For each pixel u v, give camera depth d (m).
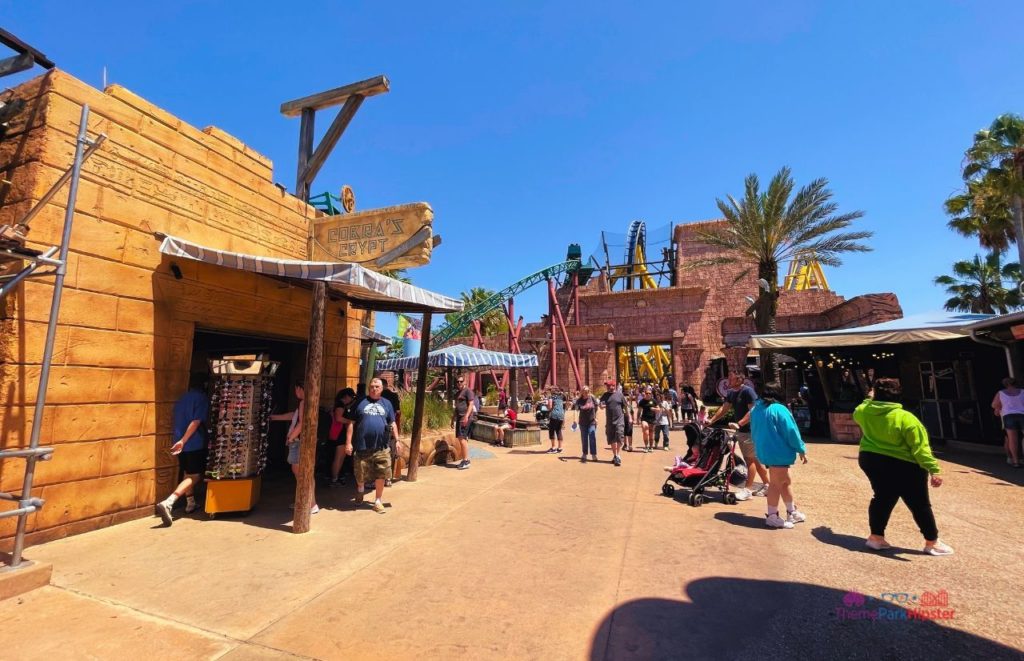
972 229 25.67
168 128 6.00
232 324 6.75
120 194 5.37
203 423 5.72
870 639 2.97
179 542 4.73
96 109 5.20
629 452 11.99
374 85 6.58
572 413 24.94
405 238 7.05
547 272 39.06
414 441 8.18
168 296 5.84
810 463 9.49
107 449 5.11
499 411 20.45
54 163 4.79
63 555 4.29
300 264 5.23
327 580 3.89
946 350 12.40
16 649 2.81
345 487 7.50
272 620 3.22
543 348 41.94
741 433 6.78
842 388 14.35
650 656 2.82
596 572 4.09
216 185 6.61
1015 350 10.04
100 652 2.80
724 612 3.35
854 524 5.45
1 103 4.91
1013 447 8.92
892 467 4.48
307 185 7.15
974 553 4.42
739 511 6.12
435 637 3.03
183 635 3.01
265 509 6.09
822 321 34.19
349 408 7.42
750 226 21.58
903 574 3.97
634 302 42.53
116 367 5.23
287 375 8.88
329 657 2.80
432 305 7.59
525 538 5.01
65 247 4.00
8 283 3.67
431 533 5.18
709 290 42.34
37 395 4.16
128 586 3.71
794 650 2.86
